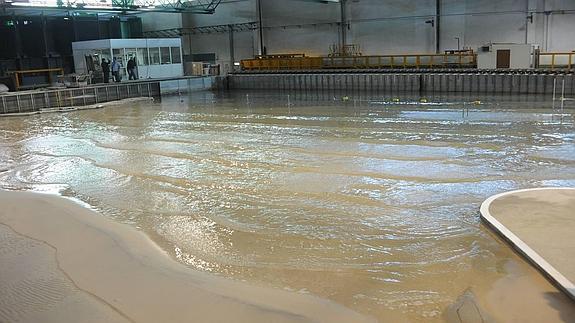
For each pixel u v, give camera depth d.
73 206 10.45
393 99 26.09
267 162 13.33
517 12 28.41
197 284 6.87
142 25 43.78
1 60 34.75
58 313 6.17
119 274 7.22
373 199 10.09
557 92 25.42
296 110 23.44
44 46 36.53
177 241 8.46
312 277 7.02
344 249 7.89
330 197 10.31
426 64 31.50
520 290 6.23
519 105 21.89
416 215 9.13
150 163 13.84
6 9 34.03
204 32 41.34
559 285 6.12
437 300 6.25
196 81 36.25
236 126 19.36
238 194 10.79
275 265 7.43
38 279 7.12
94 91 29.95
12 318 6.09
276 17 37.75
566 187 10.05
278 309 6.16
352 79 31.70
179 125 20.33
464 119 18.80
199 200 10.54
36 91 27.81
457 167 12.10
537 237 7.37
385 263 7.34
